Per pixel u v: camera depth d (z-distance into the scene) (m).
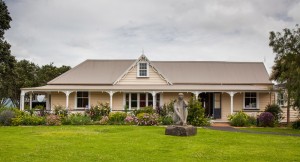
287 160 12.15
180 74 36.62
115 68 37.47
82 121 26.45
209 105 34.62
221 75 36.69
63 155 12.49
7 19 36.72
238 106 34.16
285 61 24.83
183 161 11.76
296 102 23.92
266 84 35.50
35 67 54.84
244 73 37.06
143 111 28.89
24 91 32.25
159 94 34.12
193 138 17.42
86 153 12.90
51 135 17.95
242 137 18.38
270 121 27.70
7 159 11.70
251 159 12.27
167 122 26.31
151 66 34.59
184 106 18.91
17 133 19.17
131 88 32.47
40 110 29.17
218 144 15.62
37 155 12.45
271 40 25.47
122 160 11.77
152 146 14.70
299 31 24.84
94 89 32.22
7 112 26.06
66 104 32.22
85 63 38.25
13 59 37.00
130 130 21.17
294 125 25.77
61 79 35.62
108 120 26.86
